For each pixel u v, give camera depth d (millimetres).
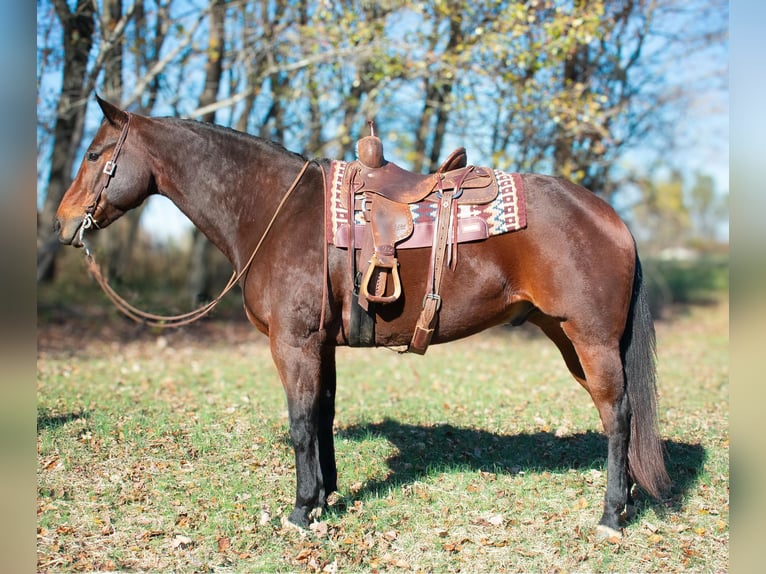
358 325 2912
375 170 3031
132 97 8242
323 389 3326
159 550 2875
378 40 7926
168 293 13617
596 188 11945
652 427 2953
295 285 2883
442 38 8680
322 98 8656
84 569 2697
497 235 2875
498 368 7629
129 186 3105
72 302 11484
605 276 2848
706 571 2756
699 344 10430
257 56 9289
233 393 5879
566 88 9031
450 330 2973
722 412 5316
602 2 8078
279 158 3133
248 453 4027
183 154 3098
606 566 2781
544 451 4195
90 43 8328
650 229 19031
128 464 3781
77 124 9641
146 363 7648
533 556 2871
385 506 3312
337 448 4191
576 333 2883
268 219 3029
